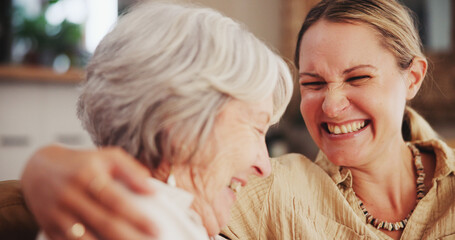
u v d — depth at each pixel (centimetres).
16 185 63
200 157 52
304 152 312
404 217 80
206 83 50
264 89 53
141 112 50
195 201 54
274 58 56
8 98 246
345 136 76
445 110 256
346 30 72
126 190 39
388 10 74
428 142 83
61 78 248
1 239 55
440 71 257
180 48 51
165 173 53
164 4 57
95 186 36
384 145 76
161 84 49
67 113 263
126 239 36
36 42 280
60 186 37
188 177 53
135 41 51
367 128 76
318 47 75
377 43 72
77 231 37
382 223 79
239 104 52
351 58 72
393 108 74
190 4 60
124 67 51
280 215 82
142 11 56
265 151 59
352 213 78
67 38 284
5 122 247
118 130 52
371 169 80
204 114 50
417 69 79
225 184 55
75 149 45
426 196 79
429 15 261
